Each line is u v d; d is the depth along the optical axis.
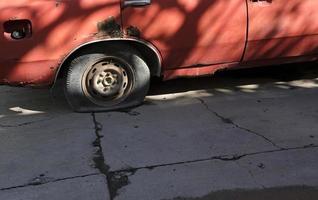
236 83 3.52
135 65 2.99
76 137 2.65
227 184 2.12
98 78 2.96
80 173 2.26
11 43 2.74
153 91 3.39
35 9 2.73
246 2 3.00
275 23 3.07
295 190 2.06
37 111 3.10
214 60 3.07
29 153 2.49
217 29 2.98
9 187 2.17
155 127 2.74
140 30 2.87
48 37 2.77
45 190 2.13
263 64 3.20
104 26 2.82
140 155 2.41
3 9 2.71
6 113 3.10
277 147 2.44
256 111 2.94
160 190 2.08
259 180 2.14
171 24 2.91
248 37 3.05
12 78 2.82
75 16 2.78
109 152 2.45
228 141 2.53
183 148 2.47
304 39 3.18
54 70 2.84
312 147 2.43
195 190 2.08
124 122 2.83
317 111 2.91
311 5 3.12
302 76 3.63
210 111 2.97
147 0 2.85
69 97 2.98
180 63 3.03
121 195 2.05
